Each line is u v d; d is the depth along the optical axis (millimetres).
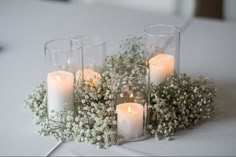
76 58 1066
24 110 1150
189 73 1373
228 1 2766
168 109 1019
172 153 958
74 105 1058
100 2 3014
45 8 2004
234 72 1380
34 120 1097
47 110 1067
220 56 1505
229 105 1173
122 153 954
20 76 1355
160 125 1004
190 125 1063
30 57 1501
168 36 1158
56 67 1061
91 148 972
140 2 2953
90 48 1135
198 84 1094
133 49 1214
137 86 997
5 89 1271
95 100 1046
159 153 957
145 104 1005
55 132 1009
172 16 1901
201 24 1811
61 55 1049
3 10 1979
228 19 2814
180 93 1044
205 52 1539
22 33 1722
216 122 1090
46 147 980
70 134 998
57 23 1823
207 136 1027
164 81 1105
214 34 1704
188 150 971
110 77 1067
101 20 1849
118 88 1001
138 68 1024
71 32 1720
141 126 1002
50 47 1068
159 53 1173
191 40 1647
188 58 1491
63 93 1025
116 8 2000
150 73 1138
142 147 979
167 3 2902
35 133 1039
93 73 1107
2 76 1356
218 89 1264
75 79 1060
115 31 1723
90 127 997
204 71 1388
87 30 1738
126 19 1859
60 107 1036
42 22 1838
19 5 2043
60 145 987
